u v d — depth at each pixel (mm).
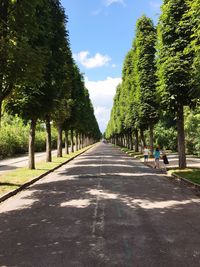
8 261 5707
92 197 11734
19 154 48750
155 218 8625
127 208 9867
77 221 8352
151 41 33781
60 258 5777
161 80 20062
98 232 7344
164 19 20109
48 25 19297
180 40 19469
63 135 87750
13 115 20625
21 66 13016
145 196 11914
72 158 36031
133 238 6879
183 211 9461
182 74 19141
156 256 5820
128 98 47125
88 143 108000
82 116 54500
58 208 9969
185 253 5973
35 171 20188
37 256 5906
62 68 23969
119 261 5590
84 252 6055
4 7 13547
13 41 13320
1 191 12516
